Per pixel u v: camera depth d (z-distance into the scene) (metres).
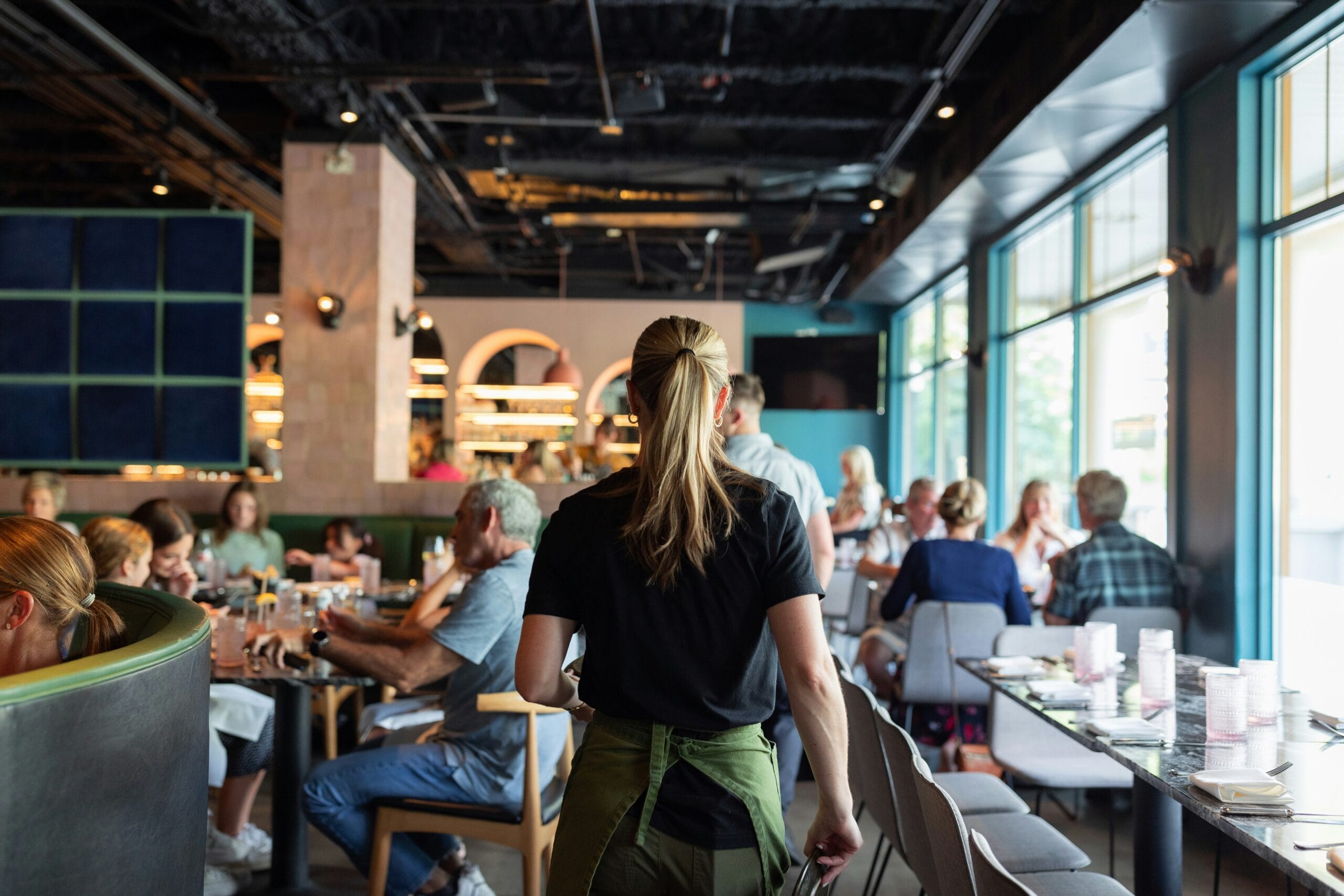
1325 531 4.12
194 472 7.81
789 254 9.68
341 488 6.75
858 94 7.03
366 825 2.64
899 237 8.78
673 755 1.41
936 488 5.77
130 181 8.88
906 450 12.33
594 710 1.50
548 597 1.49
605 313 12.24
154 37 6.36
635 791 1.40
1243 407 4.49
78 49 6.26
